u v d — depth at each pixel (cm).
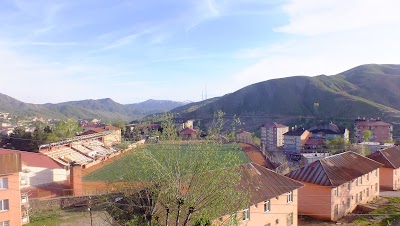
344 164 4900
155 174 1972
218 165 1844
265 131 14588
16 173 3828
